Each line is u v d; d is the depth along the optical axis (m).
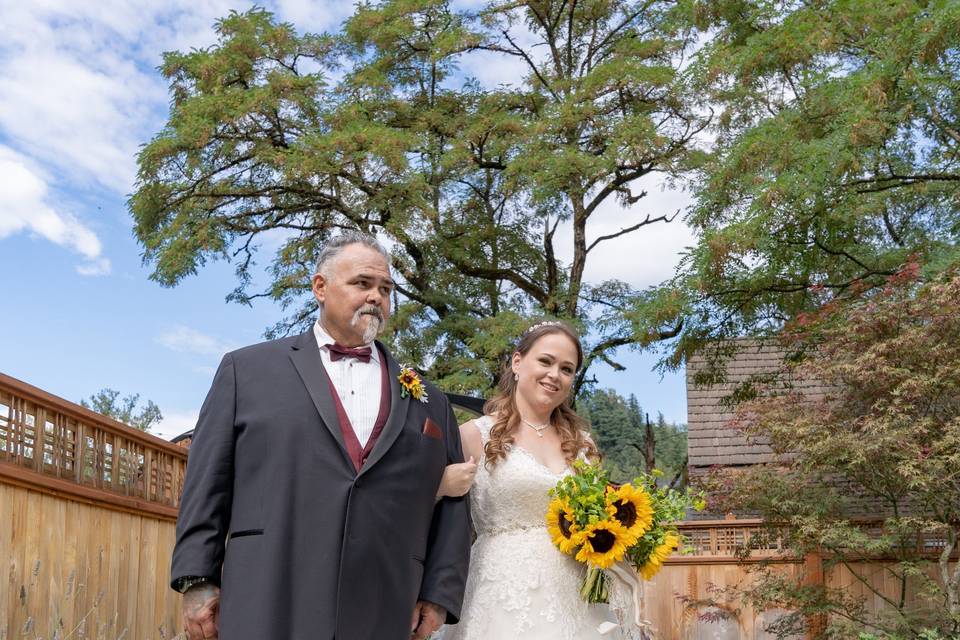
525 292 21.81
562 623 3.87
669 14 18.78
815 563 11.84
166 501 8.18
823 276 14.87
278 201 19.69
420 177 18.22
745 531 12.92
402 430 3.08
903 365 10.58
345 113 18.31
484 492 4.12
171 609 8.05
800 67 14.52
